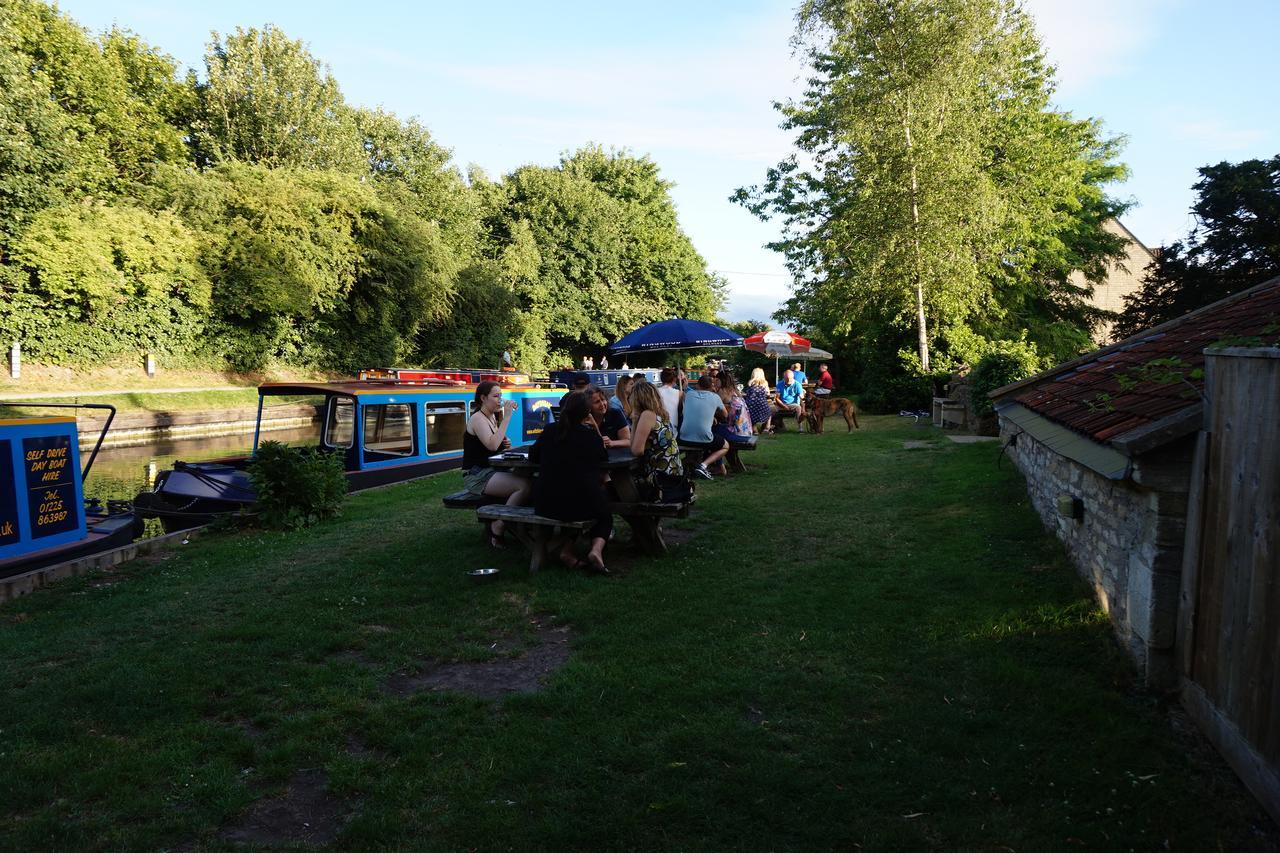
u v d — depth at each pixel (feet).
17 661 15.01
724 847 9.09
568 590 18.53
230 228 96.48
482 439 23.53
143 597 19.06
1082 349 96.07
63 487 23.29
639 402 21.74
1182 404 12.90
